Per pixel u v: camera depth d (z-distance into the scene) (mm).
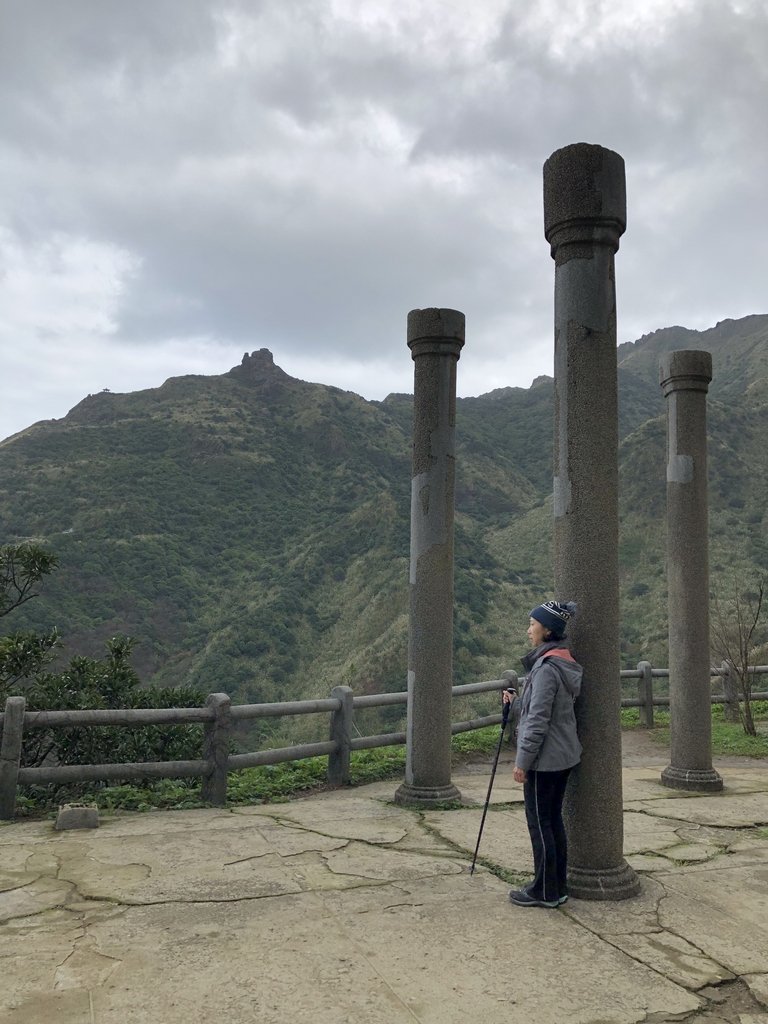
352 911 3605
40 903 3664
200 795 6352
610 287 4113
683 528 7086
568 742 3680
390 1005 2699
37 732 6797
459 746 8992
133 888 3895
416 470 6312
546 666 3680
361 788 7055
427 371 6281
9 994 2730
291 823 5434
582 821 3867
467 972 2977
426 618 6188
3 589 9352
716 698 11898
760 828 5449
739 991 2896
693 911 3693
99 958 3043
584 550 3916
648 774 7773
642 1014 2693
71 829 5164
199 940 3234
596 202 4051
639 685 11516
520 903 3699
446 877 4152
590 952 3188
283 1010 2646
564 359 4098
